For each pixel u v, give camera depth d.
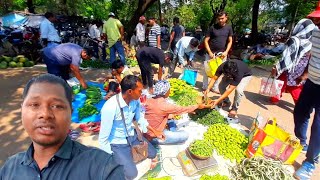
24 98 1.26
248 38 18.05
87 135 4.47
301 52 5.23
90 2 24.08
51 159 1.24
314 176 3.75
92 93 5.77
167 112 3.80
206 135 4.42
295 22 16.88
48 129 1.21
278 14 20.58
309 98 3.69
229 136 4.19
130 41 12.74
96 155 1.31
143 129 3.63
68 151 1.28
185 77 7.02
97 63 9.16
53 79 1.30
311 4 15.77
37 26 16.14
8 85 6.80
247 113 5.70
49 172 1.25
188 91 5.80
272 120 4.19
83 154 1.30
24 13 20.52
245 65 4.94
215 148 4.16
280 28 30.41
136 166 3.57
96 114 5.18
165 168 3.70
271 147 3.68
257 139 3.72
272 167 3.02
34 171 1.27
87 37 12.80
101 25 12.64
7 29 14.01
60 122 1.24
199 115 4.97
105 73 8.40
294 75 5.42
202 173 3.59
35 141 1.24
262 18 27.78
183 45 7.06
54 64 5.30
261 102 6.41
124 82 2.99
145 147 3.30
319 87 3.50
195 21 23.77
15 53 10.23
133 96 3.05
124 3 21.08
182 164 3.70
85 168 1.26
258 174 2.98
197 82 7.70
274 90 5.75
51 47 5.28
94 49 10.60
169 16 32.59
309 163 3.55
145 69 6.04
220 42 6.15
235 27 20.80
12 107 5.38
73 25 16.92
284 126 5.18
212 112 4.97
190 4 25.75
